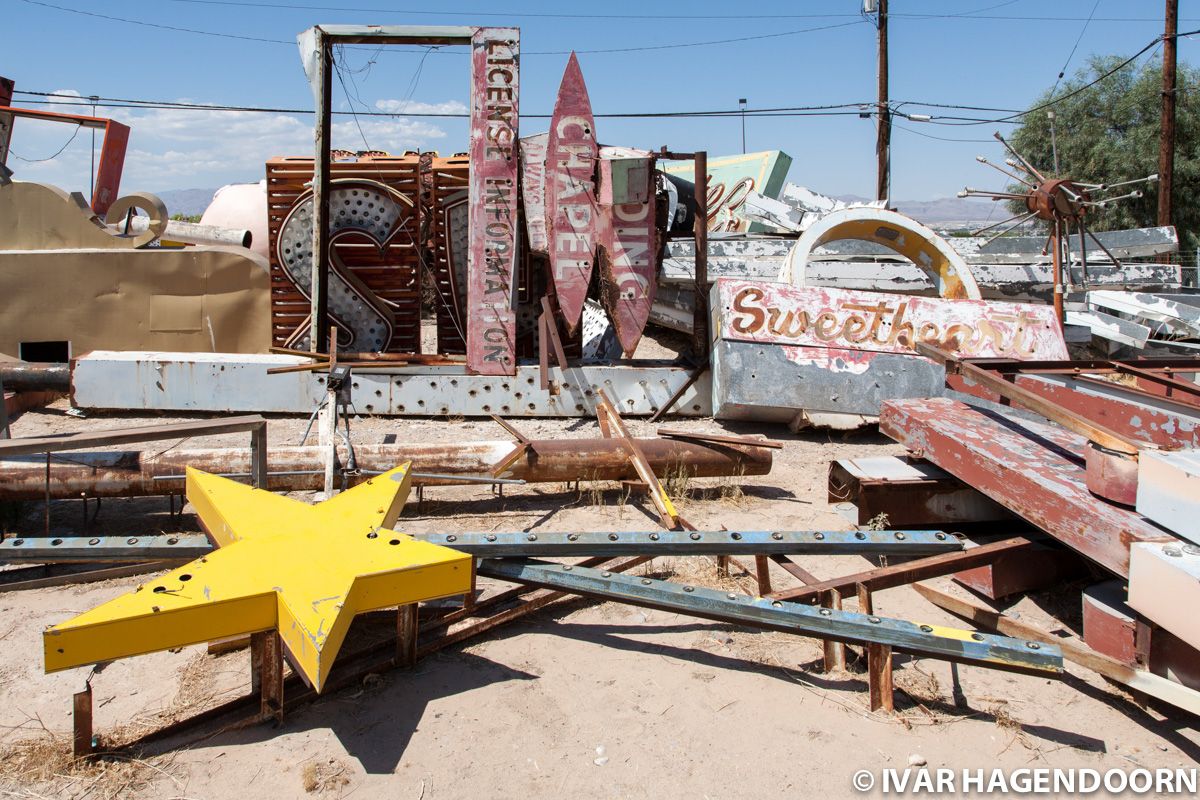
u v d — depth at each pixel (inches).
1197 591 125.6
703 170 351.9
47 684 150.1
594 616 176.2
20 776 124.6
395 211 412.5
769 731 138.4
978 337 324.2
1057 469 176.4
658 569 196.4
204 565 139.2
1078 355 508.4
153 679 152.5
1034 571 185.5
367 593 136.5
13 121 564.1
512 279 347.3
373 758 130.1
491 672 154.6
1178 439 185.0
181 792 122.3
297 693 143.9
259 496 172.2
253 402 346.6
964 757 133.0
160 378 345.7
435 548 147.1
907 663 161.5
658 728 138.9
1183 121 1128.2
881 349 321.4
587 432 326.0
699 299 354.0
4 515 217.0
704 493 257.9
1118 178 1136.8
